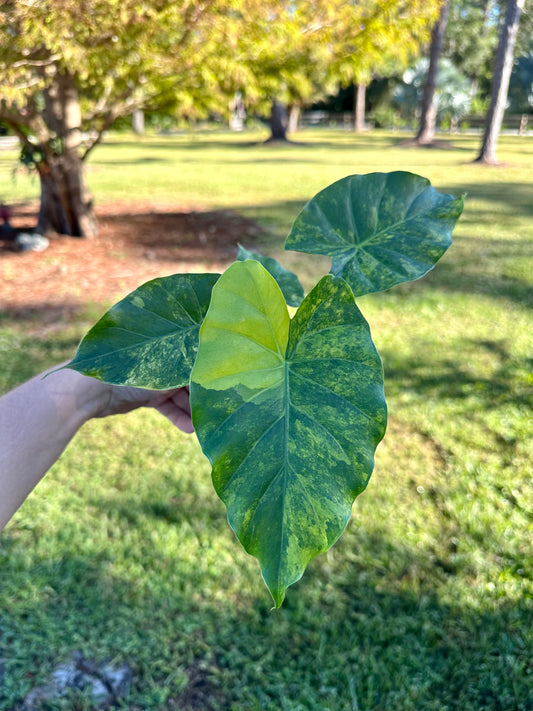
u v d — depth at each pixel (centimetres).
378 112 4612
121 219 1141
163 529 321
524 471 367
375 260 81
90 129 1002
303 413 56
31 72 746
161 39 746
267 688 244
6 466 92
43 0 586
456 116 4228
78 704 236
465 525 323
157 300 74
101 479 362
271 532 53
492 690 243
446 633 265
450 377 488
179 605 278
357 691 243
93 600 279
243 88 891
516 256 843
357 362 58
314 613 274
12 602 278
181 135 4216
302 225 85
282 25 763
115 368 71
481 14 4272
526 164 2059
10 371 499
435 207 84
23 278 762
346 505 54
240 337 56
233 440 54
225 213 1188
